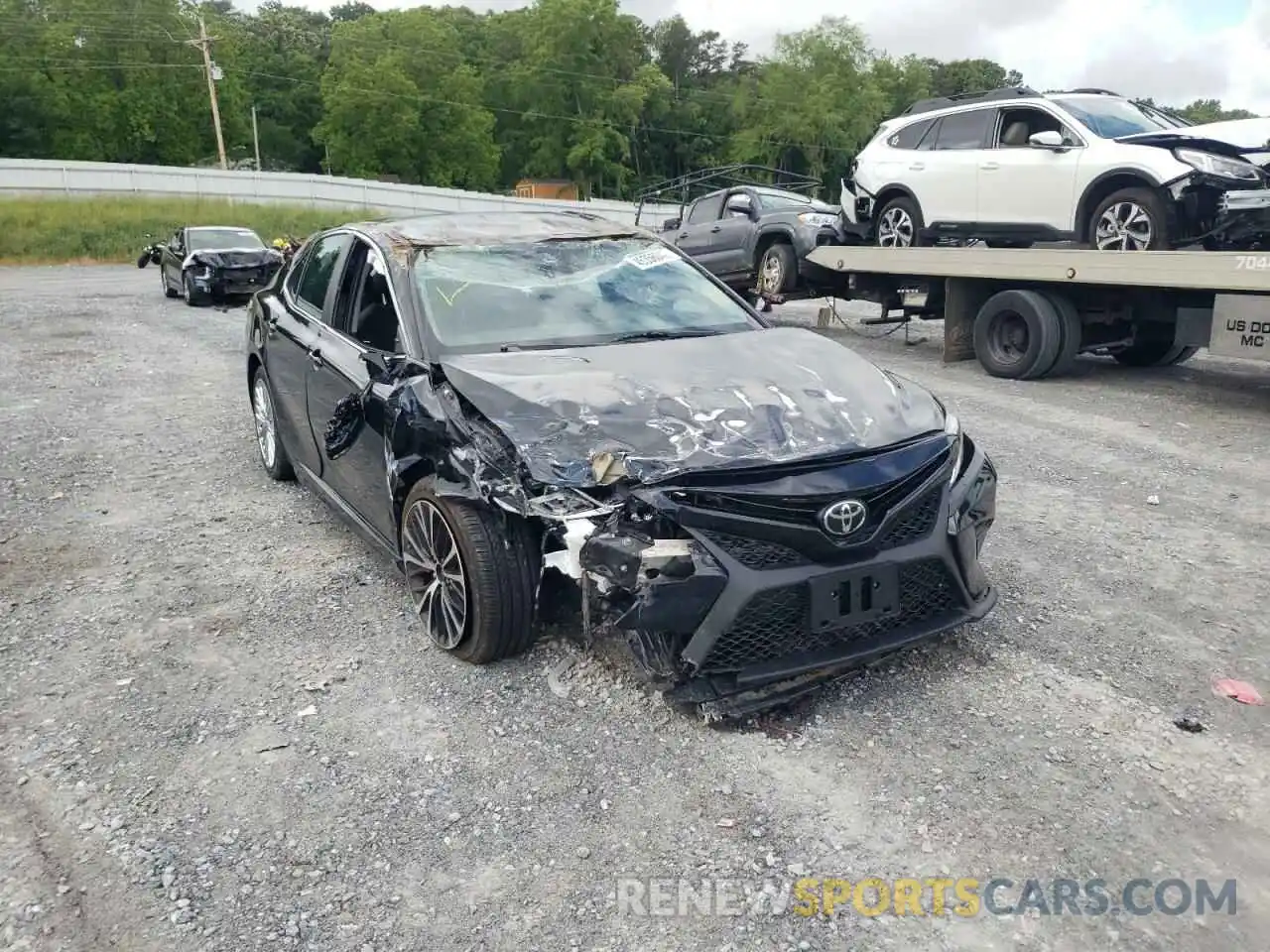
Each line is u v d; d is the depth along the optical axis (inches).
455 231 194.2
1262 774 121.2
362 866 106.3
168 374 396.8
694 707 135.0
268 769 123.7
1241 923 97.3
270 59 3700.8
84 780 121.8
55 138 2706.7
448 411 143.0
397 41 3250.5
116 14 2758.4
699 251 546.6
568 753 125.8
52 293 800.9
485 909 100.0
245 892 102.4
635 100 3403.1
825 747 126.7
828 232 478.9
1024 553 195.8
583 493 126.0
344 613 168.4
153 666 150.8
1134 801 116.0
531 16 3435.0
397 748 127.6
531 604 139.3
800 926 97.2
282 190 1924.2
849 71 3329.2
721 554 123.3
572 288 181.6
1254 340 303.1
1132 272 322.0
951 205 405.1
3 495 236.7
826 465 130.0
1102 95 387.9
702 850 108.0
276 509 224.8
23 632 163.5
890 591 131.6
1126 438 285.6
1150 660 150.8
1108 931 96.3
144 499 233.5
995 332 384.5
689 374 149.3
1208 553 195.9
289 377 211.2
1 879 104.7
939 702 137.7
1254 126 365.1
